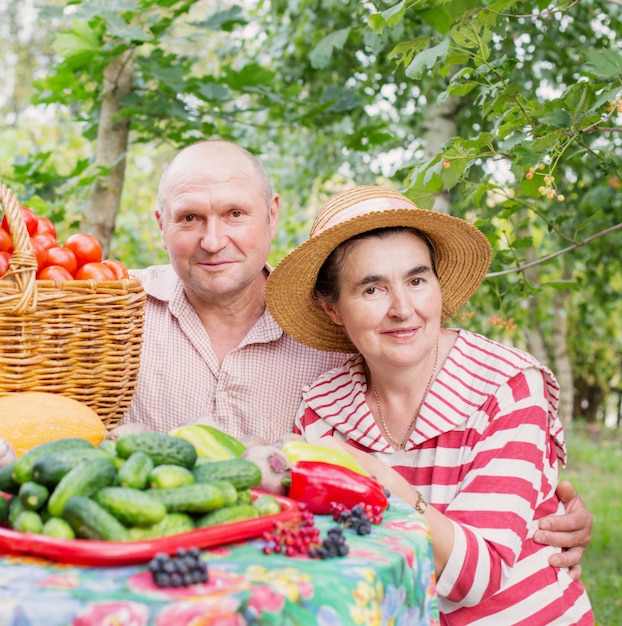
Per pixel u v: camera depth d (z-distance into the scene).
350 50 5.84
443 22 3.08
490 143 2.49
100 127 4.40
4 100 12.88
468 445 2.13
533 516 2.11
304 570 1.24
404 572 1.38
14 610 1.08
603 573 5.51
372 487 1.63
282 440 1.92
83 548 1.19
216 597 1.10
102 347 2.11
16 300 1.94
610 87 2.27
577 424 15.50
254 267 2.60
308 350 2.73
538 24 5.05
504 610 2.03
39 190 4.35
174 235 2.56
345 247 2.16
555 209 5.40
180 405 2.70
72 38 3.93
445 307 2.57
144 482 1.33
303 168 6.85
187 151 2.59
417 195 2.71
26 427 1.85
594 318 10.01
